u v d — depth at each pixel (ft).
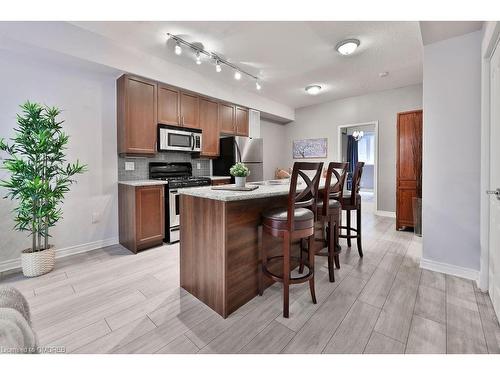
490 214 5.95
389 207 15.87
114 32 8.54
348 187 24.89
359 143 30.40
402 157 12.30
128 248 9.80
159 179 11.66
